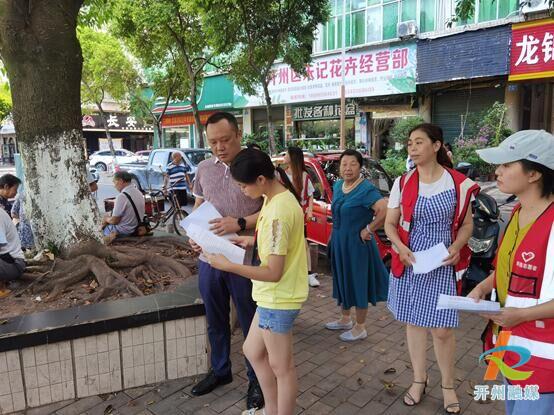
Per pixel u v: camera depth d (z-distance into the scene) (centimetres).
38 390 281
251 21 999
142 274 383
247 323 294
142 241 483
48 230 382
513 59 1145
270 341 235
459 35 1229
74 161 380
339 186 394
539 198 179
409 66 1345
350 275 384
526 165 176
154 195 952
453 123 1403
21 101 367
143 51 1477
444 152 280
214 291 296
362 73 1462
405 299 289
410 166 934
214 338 309
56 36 360
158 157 1334
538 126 1323
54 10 358
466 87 1338
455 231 276
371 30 1440
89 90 2066
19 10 348
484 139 1222
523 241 179
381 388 317
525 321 171
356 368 346
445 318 275
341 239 380
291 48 1021
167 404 294
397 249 286
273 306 231
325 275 597
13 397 275
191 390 308
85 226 383
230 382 319
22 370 276
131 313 301
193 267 403
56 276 351
